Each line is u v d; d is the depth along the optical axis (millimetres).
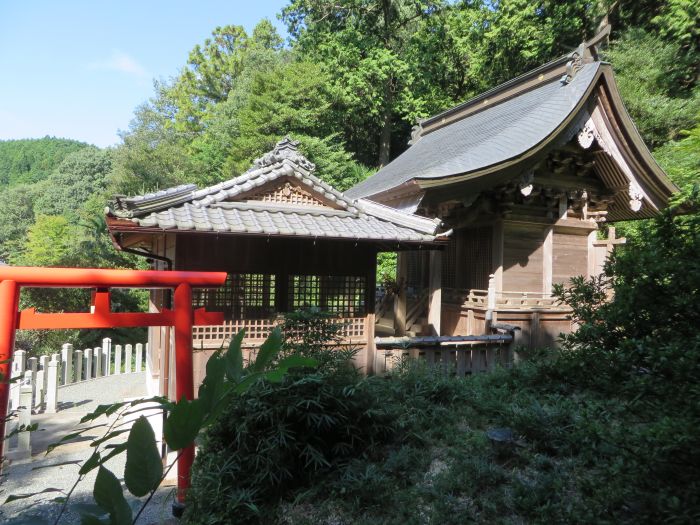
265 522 3229
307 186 6918
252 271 6508
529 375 4766
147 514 3857
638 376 2717
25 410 5547
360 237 6328
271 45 34500
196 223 5684
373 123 24516
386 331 10109
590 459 3238
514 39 20109
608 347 3260
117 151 23094
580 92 8891
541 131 8812
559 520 2711
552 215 9750
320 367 3803
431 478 3467
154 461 930
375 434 3896
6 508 4078
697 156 10250
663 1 15844
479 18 21906
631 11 17016
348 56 22109
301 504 3373
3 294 3191
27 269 3287
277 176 6695
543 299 9453
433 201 8531
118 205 5566
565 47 18250
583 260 10383
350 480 3393
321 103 20375
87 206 19266
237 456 3418
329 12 23750
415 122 23016
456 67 23891
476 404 4605
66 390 8992
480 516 2990
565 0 18359
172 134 28062
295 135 19266
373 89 21953
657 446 2094
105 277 3500
